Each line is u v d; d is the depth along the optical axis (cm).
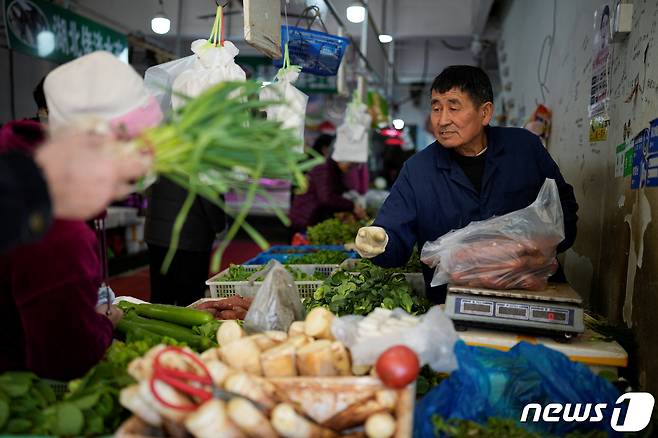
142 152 115
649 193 227
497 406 165
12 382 148
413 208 261
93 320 154
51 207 106
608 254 290
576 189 372
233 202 870
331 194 619
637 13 256
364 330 161
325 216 631
